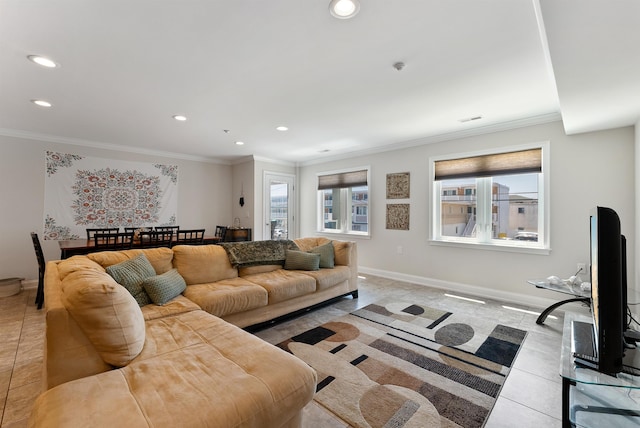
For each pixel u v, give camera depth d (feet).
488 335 8.92
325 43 6.64
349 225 19.11
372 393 6.09
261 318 9.08
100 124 12.65
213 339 5.56
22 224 13.89
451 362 7.34
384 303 12.04
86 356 4.42
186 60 7.38
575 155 10.91
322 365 7.17
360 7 5.43
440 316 10.52
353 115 11.43
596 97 7.59
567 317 7.12
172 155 18.81
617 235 4.35
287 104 10.33
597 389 5.41
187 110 10.92
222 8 5.47
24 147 13.91
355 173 18.51
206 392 3.87
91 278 4.88
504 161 12.62
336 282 11.56
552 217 11.36
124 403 3.58
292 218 22.09
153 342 5.38
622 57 5.66
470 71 7.88
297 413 4.50
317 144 16.46
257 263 11.07
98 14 5.62
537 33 6.16
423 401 5.84
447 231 14.66
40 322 9.78
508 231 12.75
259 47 6.80
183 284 8.64
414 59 7.30
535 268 11.79
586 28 4.77
